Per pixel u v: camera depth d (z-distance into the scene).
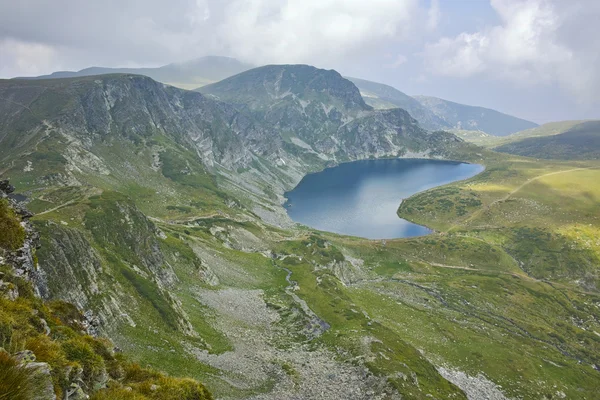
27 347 20.17
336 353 97.31
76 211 115.25
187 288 117.94
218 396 60.94
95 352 28.45
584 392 118.81
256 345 95.31
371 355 93.56
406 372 89.25
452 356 124.50
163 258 122.44
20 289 30.09
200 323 96.00
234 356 83.69
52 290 61.41
